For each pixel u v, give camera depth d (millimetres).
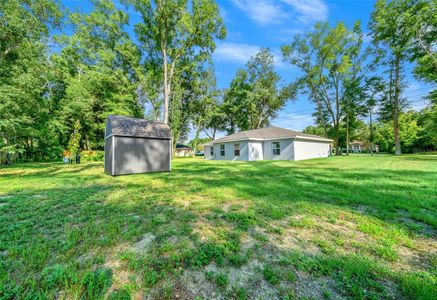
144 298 1439
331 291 1479
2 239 2361
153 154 8922
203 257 1946
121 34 15953
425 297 1375
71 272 1713
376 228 2539
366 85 19812
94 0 14641
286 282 1586
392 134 30516
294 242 2240
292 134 15797
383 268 1725
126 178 7066
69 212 3332
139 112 19375
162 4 13461
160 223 2818
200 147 40000
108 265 1845
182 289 1531
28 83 8500
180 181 6242
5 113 7398
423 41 13852
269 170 8672
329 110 22719
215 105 25922
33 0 8727
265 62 24297
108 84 17594
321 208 3357
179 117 23062
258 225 2727
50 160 18266
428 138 25938
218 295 1466
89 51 16109
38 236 2445
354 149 44875
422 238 2289
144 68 17516
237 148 17438
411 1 14297
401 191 4383
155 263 1860
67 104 15320
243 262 1861
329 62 20484
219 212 3268
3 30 7770
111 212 3318
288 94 24391
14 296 1455
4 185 5715
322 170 8227
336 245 2156
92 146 21203
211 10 13555
